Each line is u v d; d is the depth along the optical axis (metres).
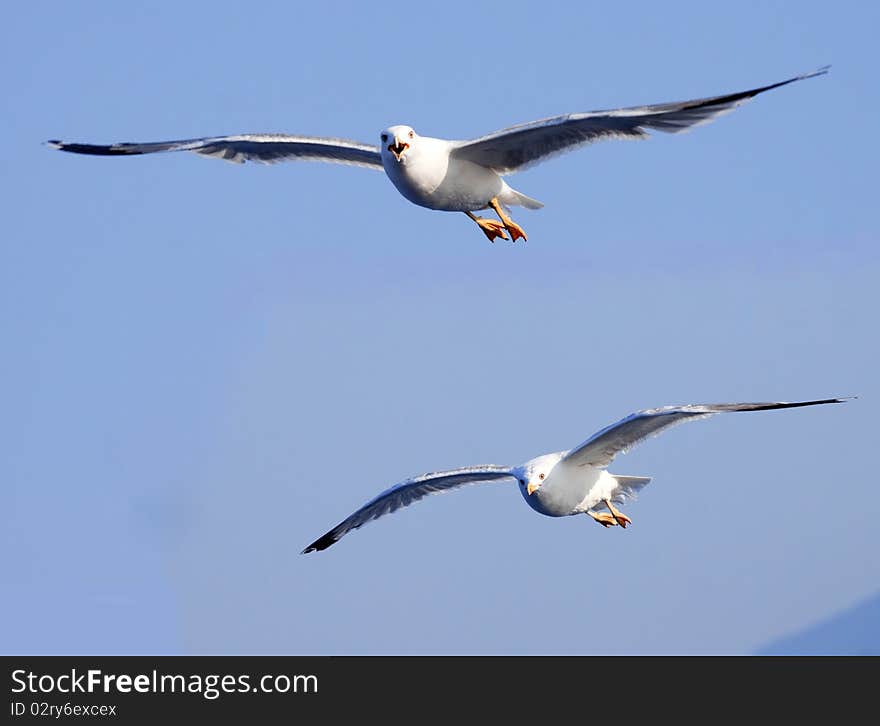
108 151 17.67
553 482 17.58
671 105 13.85
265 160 18.22
